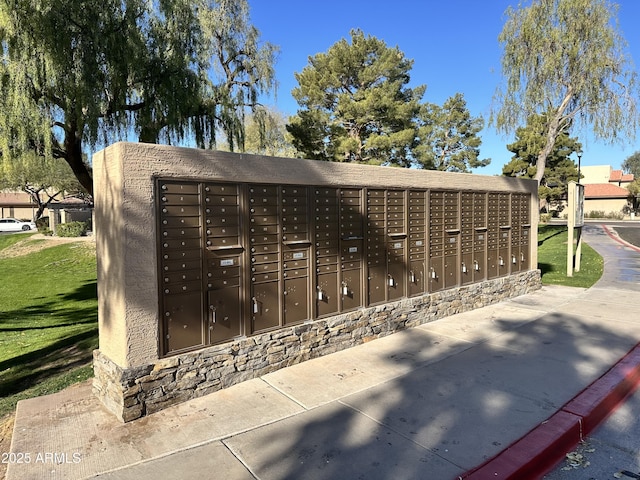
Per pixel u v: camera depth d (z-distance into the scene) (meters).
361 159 21.58
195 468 2.90
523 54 14.61
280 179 4.79
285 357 4.81
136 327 3.71
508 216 8.48
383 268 6.04
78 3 7.18
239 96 13.02
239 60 13.41
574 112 14.91
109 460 3.02
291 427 3.46
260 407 3.85
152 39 8.68
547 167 31.88
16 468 2.93
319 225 5.20
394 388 4.21
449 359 5.03
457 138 35.59
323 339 5.20
